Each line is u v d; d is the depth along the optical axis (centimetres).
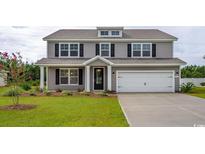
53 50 2872
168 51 2878
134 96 2294
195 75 5262
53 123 1091
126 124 1071
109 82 2678
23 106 1556
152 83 2764
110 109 1475
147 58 2866
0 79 4094
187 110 1448
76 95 2377
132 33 3031
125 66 2753
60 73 2808
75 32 3073
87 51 2872
